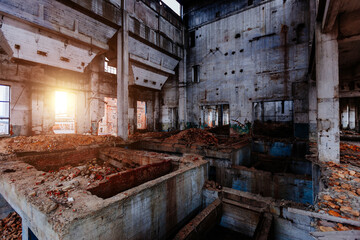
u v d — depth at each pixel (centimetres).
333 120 541
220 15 1477
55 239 259
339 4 424
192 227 403
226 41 1444
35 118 1046
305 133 1108
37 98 1055
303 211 369
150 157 701
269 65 1237
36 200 325
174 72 1655
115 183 473
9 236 560
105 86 1409
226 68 1446
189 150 954
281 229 414
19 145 763
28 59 800
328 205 322
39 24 768
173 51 1555
